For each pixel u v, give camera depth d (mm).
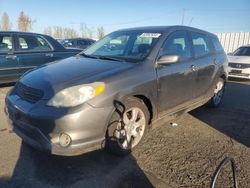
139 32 4289
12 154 3338
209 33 5547
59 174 2955
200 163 3314
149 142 3844
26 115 2924
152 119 3697
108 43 4418
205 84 4980
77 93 2840
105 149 3334
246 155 3578
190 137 4109
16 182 2781
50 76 3215
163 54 3861
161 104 3783
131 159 3328
